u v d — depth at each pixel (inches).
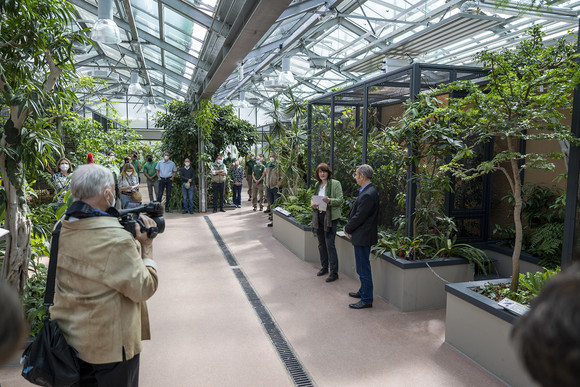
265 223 352.5
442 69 172.1
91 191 68.0
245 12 163.6
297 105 321.7
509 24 276.2
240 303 167.0
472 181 197.3
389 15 300.0
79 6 286.7
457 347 127.5
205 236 298.5
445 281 161.8
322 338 135.7
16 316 21.9
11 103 109.7
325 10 202.5
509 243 198.7
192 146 446.9
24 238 124.5
